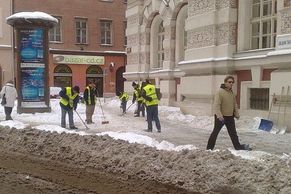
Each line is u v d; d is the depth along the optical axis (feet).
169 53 85.40
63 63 141.69
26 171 29.50
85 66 145.28
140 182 26.11
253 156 30.50
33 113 69.67
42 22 69.15
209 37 63.31
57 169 29.96
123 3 149.69
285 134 48.39
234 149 35.78
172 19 84.58
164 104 86.02
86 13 144.87
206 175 25.66
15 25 69.21
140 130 51.37
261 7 57.98
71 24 142.82
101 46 147.23
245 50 59.21
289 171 24.97
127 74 101.96
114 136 40.04
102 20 147.23
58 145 36.45
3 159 33.76
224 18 60.70
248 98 58.65
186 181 25.52
